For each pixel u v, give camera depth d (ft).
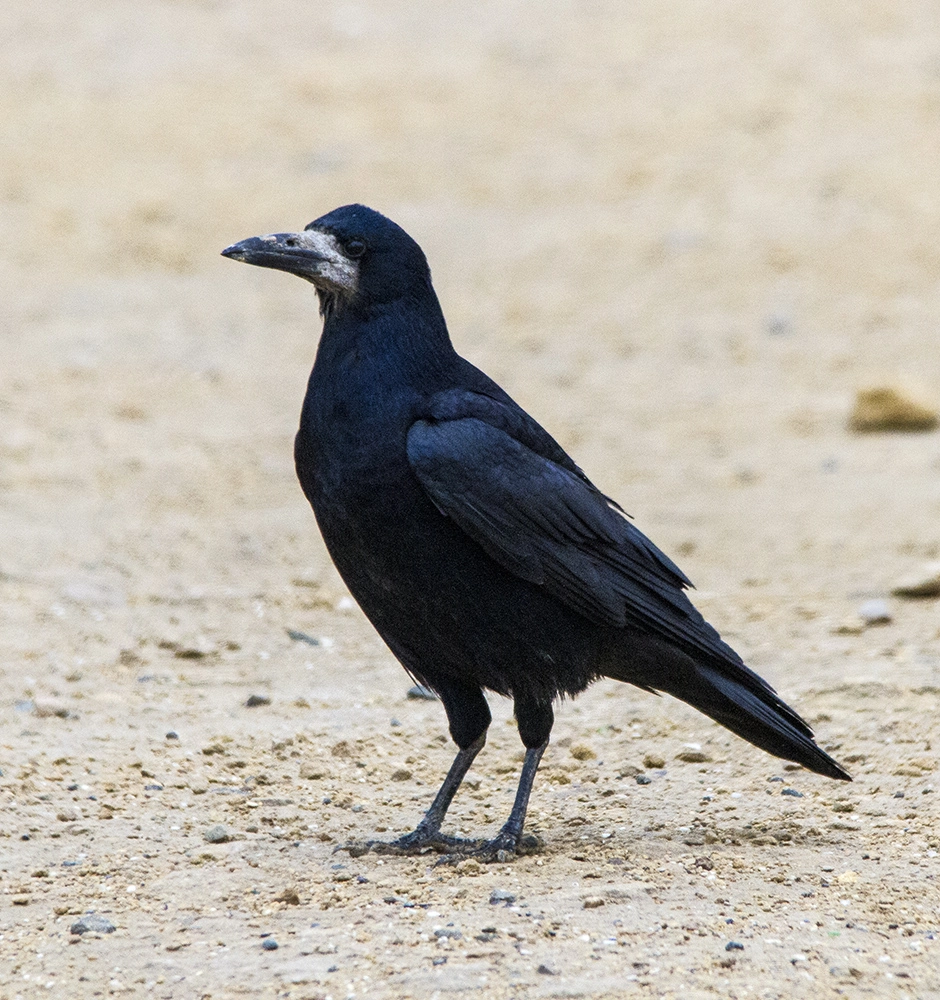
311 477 26.20
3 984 20.86
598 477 57.06
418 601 25.93
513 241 89.25
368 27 121.08
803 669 36.35
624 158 99.45
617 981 20.30
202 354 74.28
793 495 54.49
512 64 113.91
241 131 103.30
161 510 52.11
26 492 53.67
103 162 98.89
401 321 26.43
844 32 115.44
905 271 83.15
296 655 38.29
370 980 20.49
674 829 27.20
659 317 79.10
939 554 46.93
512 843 25.79
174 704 34.24
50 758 30.32
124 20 121.60
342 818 28.07
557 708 34.40
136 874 24.95
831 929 22.20
